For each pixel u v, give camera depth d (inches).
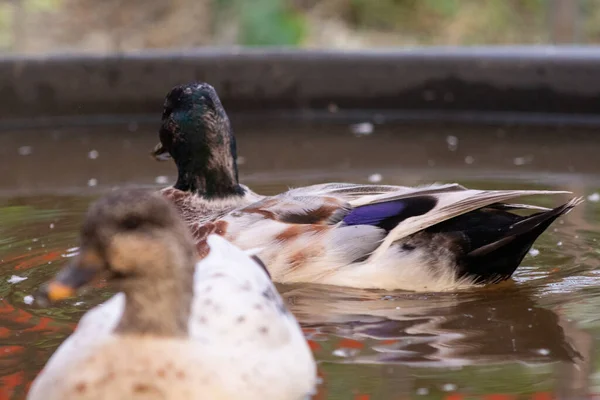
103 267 241.6
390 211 360.5
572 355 303.9
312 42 876.0
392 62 628.4
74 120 634.8
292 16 874.1
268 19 860.6
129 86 634.2
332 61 631.8
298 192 377.7
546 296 352.5
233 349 250.2
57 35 885.2
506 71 617.6
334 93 634.8
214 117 401.7
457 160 532.7
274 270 361.4
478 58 620.7
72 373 240.8
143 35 893.2
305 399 264.2
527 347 310.3
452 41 890.1
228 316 258.2
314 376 277.1
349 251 358.3
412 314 336.8
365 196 368.2
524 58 614.2
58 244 405.7
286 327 268.8
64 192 484.4
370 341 313.9
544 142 569.3
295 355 264.8
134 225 239.3
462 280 358.3
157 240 239.3
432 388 279.0
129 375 237.9
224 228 371.2
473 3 927.7
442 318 333.7
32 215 446.3
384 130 608.1
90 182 502.3
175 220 244.4
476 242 356.5
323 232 361.1
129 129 622.5
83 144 584.7
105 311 262.4
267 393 247.6
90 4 931.3
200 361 241.1
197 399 237.8
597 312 338.0
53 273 373.7
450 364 296.7
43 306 343.6
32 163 541.6
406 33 906.1
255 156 548.4
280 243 362.0
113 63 631.8
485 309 341.7
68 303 346.9
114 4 929.5
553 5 742.5
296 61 631.8
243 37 861.8
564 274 372.2
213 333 253.8
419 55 627.2
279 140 585.9
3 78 622.5
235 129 615.2
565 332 322.0
